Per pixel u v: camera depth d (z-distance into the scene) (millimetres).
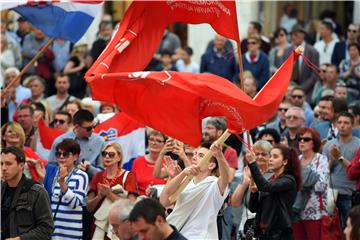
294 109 35125
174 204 27828
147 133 35938
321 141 32312
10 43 47625
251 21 52281
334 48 47812
